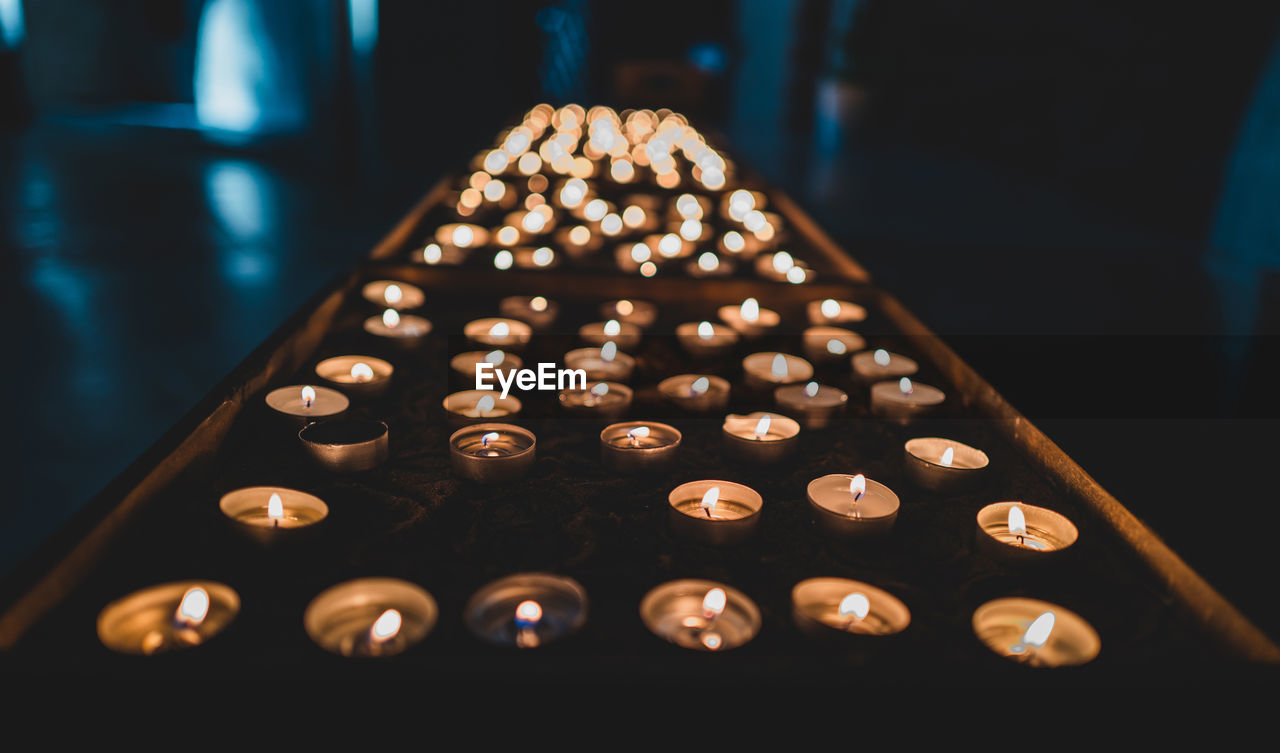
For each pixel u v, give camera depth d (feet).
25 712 1.07
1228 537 2.08
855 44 11.31
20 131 9.55
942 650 1.26
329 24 7.44
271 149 8.86
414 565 1.37
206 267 5.22
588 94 14.66
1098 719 1.13
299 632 1.24
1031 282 5.04
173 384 3.50
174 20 12.42
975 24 10.43
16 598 1.19
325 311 2.13
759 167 9.55
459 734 1.08
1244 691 1.15
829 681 1.13
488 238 3.27
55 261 5.06
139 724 1.07
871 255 5.60
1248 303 4.50
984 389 1.88
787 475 1.65
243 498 1.43
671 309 2.55
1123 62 7.65
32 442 2.89
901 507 1.56
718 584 1.31
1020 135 9.62
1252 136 5.81
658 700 1.11
